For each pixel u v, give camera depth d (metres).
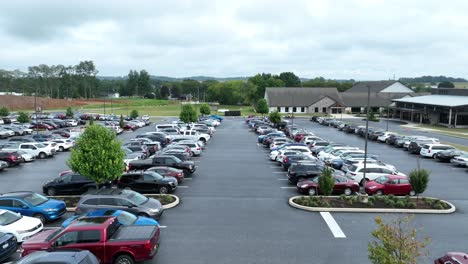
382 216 19.84
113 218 14.39
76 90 184.75
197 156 39.53
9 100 121.12
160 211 18.95
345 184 24.00
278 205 21.81
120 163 22.38
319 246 15.78
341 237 16.81
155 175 24.30
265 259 14.48
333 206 21.05
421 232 17.50
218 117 89.06
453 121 73.50
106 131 22.36
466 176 30.72
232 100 156.62
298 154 33.16
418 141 44.72
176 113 109.19
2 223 16.23
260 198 23.33
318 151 39.38
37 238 14.09
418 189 22.52
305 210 20.80
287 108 106.88
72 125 71.12
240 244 15.95
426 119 80.44
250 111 122.56
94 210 17.44
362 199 21.78
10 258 15.02
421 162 37.56
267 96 109.44
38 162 36.91
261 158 38.41
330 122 74.69
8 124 66.38
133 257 13.16
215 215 19.91
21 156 35.50
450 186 27.08
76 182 23.91
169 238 16.59
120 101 155.75
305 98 107.81
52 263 10.69
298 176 26.33
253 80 155.25
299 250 15.35
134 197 19.14
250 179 28.62
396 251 10.28
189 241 16.25
